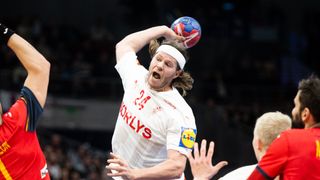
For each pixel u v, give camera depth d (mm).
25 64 6078
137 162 6938
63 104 31031
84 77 32375
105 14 39250
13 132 5758
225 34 37250
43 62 6125
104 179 23281
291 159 5664
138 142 6859
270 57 38312
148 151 6859
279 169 5691
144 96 6855
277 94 33781
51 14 38906
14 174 5762
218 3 36438
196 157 5781
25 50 6102
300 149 5668
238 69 36125
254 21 38688
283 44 38969
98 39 36031
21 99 5938
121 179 6930
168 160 6480
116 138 7059
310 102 5777
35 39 34375
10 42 6113
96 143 31297
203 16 36406
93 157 26391
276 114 6469
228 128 25156
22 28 34594
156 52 6824
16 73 30594
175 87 7031
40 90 6027
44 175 5973
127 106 6965
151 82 6754
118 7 39156
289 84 35688
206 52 36688
